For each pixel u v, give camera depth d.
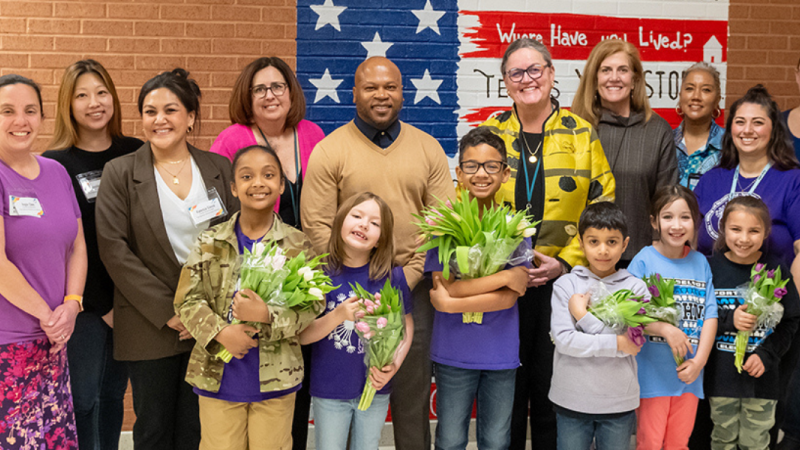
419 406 2.52
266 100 2.71
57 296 2.29
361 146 2.54
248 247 2.24
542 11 3.63
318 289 2.09
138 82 3.44
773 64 3.76
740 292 2.57
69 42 3.38
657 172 2.88
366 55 3.56
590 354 2.30
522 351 2.78
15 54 3.36
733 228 2.58
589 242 2.43
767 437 2.58
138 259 2.35
